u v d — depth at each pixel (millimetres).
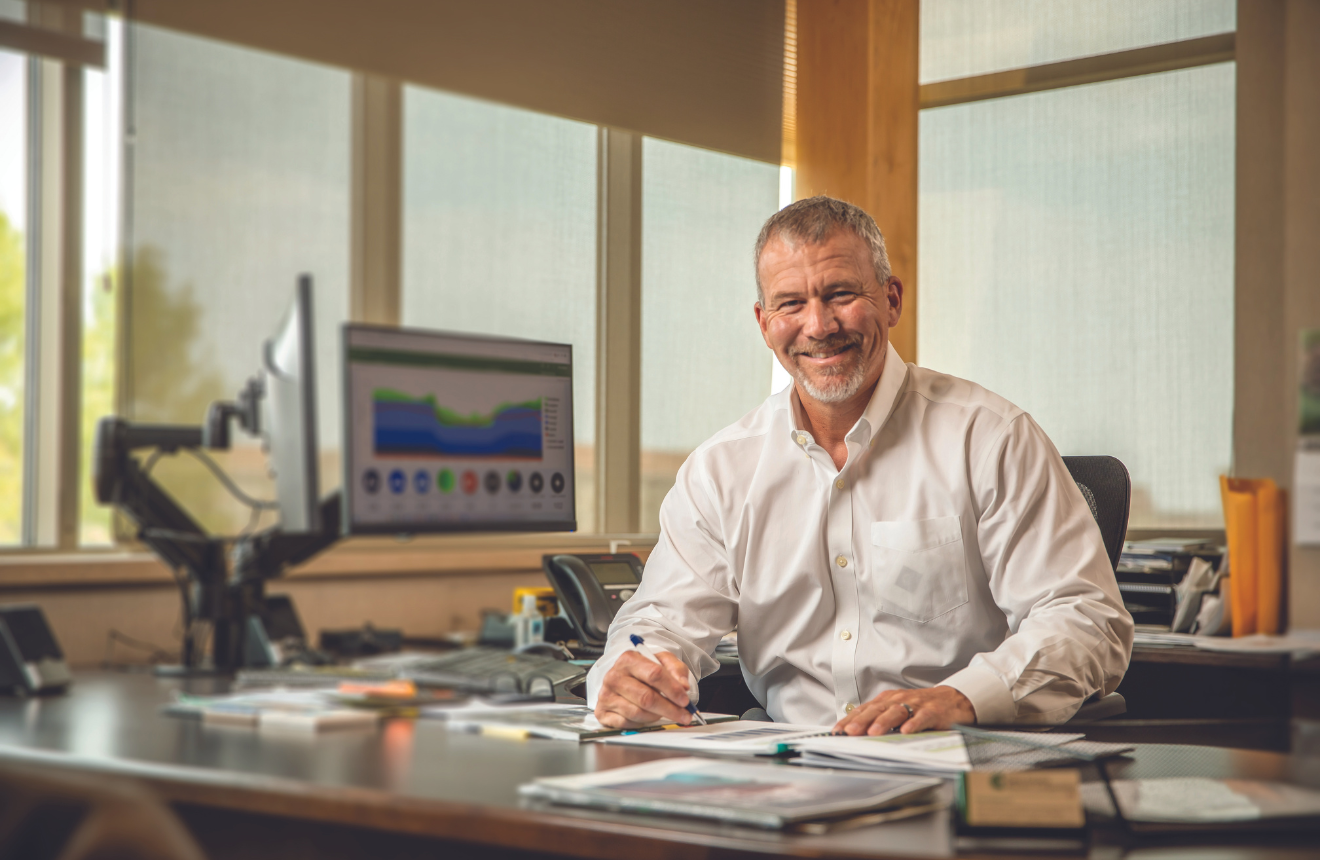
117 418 1793
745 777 922
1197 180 3143
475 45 2109
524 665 1514
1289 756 1063
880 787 890
